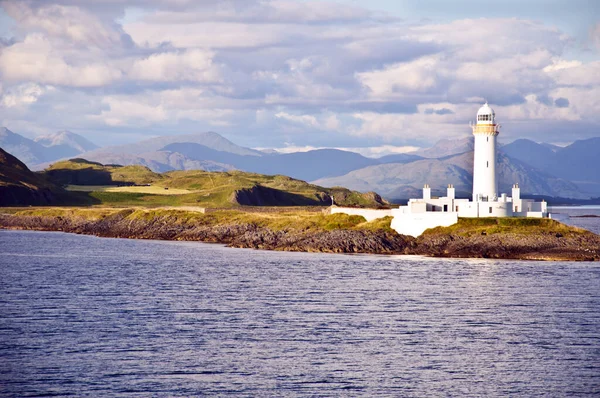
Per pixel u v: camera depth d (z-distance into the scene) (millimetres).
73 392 77625
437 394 78312
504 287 141000
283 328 105125
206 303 124750
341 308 120125
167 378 82125
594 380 83125
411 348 94875
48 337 98812
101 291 137875
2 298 129000
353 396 77375
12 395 76625
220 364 87312
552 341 98938
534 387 80812
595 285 143000
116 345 95062
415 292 135750
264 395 77375
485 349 94688
